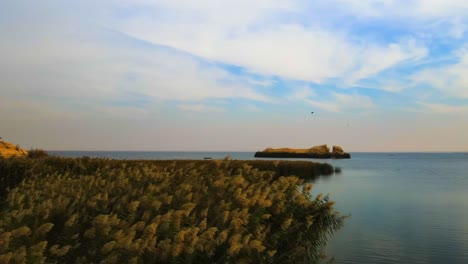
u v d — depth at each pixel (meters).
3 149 23.41
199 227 6.34
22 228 5.47
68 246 5.36
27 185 10.84
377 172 69.69
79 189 9.12
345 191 34.38
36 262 5.03
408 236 15.83
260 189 8.98
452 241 14.91
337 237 15.55
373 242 14.66
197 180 9.80
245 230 6.80
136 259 5.06
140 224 6.12
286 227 7.64
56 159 18.31
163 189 9.17
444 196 31.30
